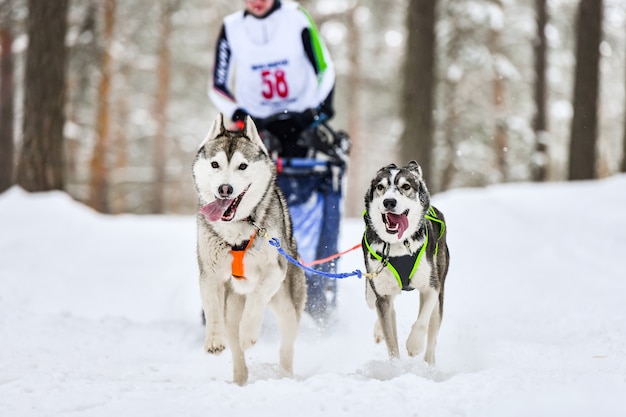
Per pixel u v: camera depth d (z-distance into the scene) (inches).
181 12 1114.7
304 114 277.6
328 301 262.1
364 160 1411.2
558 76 1087.0
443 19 896.9
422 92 587.5
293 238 226.8
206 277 201.5
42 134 502.6
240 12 296.8
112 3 967.6
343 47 1211.2
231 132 209.3
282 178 266.1
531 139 934.4
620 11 844.0
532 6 977.5
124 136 1181.7
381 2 1114.1
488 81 964.0
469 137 933.8
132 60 1114.7
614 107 1190.9
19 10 788.6
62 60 507.2
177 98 1237.7
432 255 213.0
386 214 208.7
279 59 288.8
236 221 198.5
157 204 1167.0
